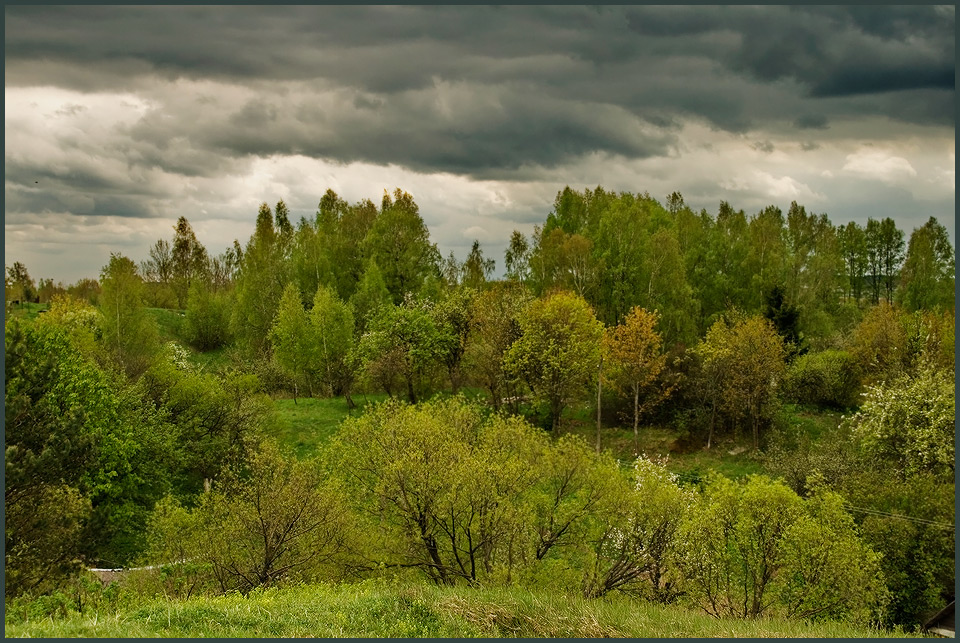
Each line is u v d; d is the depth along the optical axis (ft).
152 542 96.84
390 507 96.27
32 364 99.81
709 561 96.07
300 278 294.66
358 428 103.14
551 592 83.20
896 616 103.86
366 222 327.88
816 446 154.51
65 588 74.18
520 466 95.45
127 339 219.41
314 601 56.65
